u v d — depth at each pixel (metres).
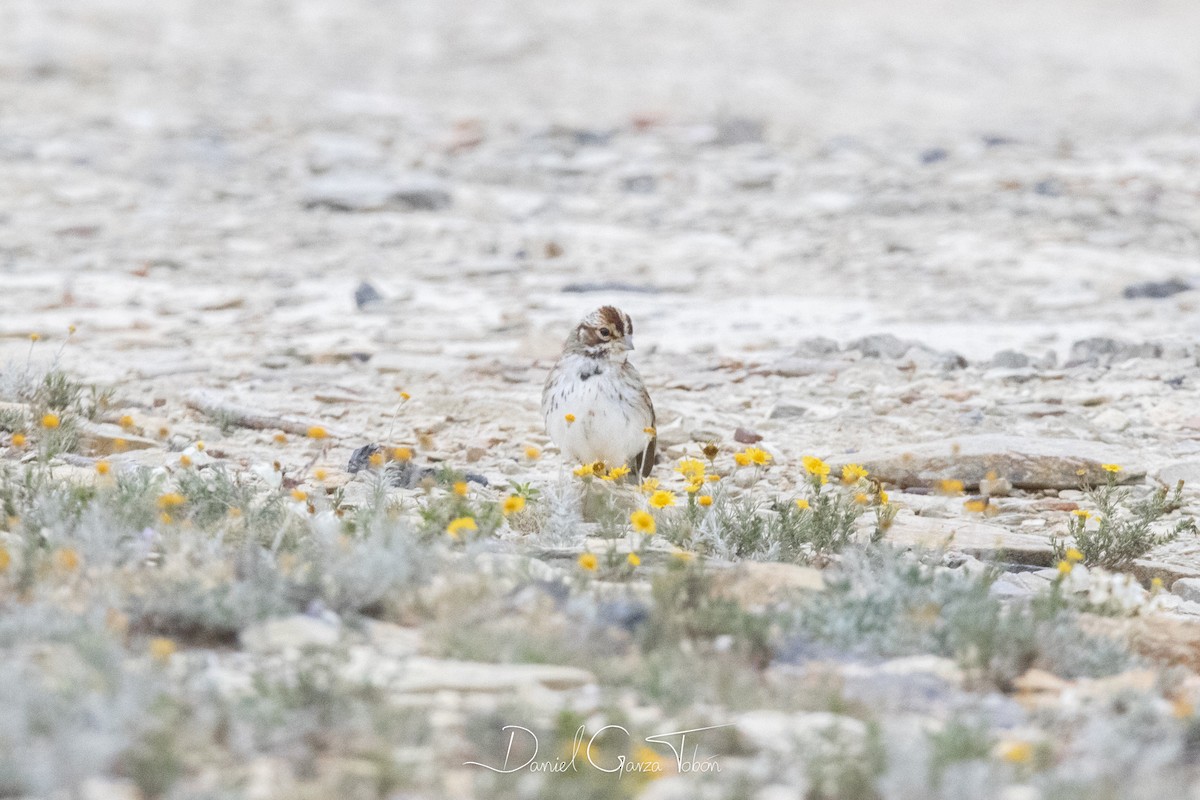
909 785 6.66
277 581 8.82
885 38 71.19
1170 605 11.41
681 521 11.95
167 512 10.45
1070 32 78.56
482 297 27.58
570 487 12.54
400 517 11.08
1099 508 14.09
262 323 24.58
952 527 13.09
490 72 59.78
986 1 85.62
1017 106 58.31
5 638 7.72
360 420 17.36
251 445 15.88
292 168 41.66
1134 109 57.97
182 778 6.47
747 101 56.06
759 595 9.70
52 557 8.95
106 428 15.57
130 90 51.62
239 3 68.81
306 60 59.88
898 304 27.28
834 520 11.95
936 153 43.19
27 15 61.84
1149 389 19.67
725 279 29.92
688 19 71.81
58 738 6.35
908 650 9.01
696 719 7.57
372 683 7.53
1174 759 7.40
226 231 33.88
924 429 17.36
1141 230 34.00
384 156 43.38
